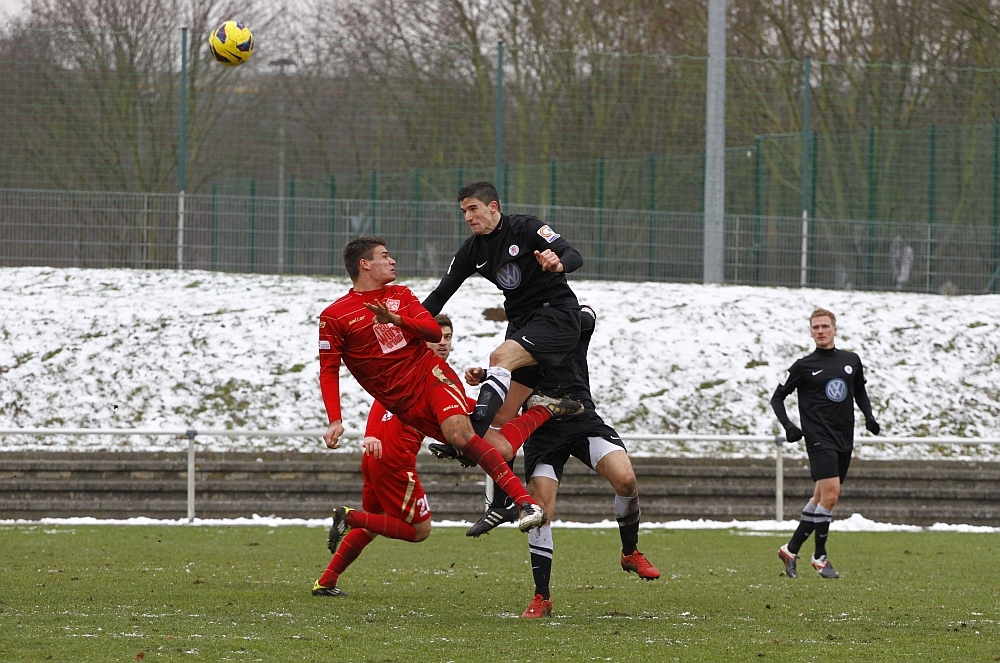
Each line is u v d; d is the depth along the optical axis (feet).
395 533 61.57
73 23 248.93
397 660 43.50
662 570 81.41
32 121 193.57
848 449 80.74
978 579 76.74
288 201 188.75
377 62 208.54
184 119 194.18
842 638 50.55
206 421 145.69
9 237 184.24
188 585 67.82
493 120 209.67
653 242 194.18
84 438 141.38
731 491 132.26
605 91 211.20
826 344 82.12
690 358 160.25
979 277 197.88
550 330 58.03
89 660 42.47
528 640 48.67
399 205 191.42
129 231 185.47
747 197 210.79
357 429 145.07
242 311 166.61
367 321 56.75
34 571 74.79
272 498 128.88
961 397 158.30
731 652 46.37
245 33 108.58
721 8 184.24
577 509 127.54
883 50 272.51
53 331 160.35
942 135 210.18
